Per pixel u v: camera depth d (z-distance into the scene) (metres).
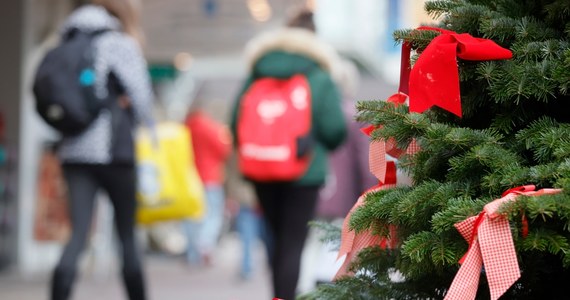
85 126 8.20
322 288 3.85
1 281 14.15
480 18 3.50
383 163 3.78
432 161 3.53
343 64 11.20
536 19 3.61
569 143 3.23
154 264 19.08
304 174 8.51
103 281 14.98
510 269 2.99
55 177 15.70
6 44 15.39
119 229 8.38
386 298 3.69
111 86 8.34
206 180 18.72
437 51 3.27
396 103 3.65
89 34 8.38
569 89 3.36
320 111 8.56
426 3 3.72
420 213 3.37
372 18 30.11
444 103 3.26
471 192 3.34
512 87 3.27
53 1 15.91
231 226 24.73
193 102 19.02
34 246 15.73
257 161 8.44
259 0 18.08
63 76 8.20
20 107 15.44
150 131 8.58
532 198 2.97
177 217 13.30
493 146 3.32
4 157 15.30
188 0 18.77
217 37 18.95
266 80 8.70
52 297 7.97
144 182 13.06
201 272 17.72
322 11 30.33
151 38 19.06
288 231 8.53
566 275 3.54
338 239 4.42
